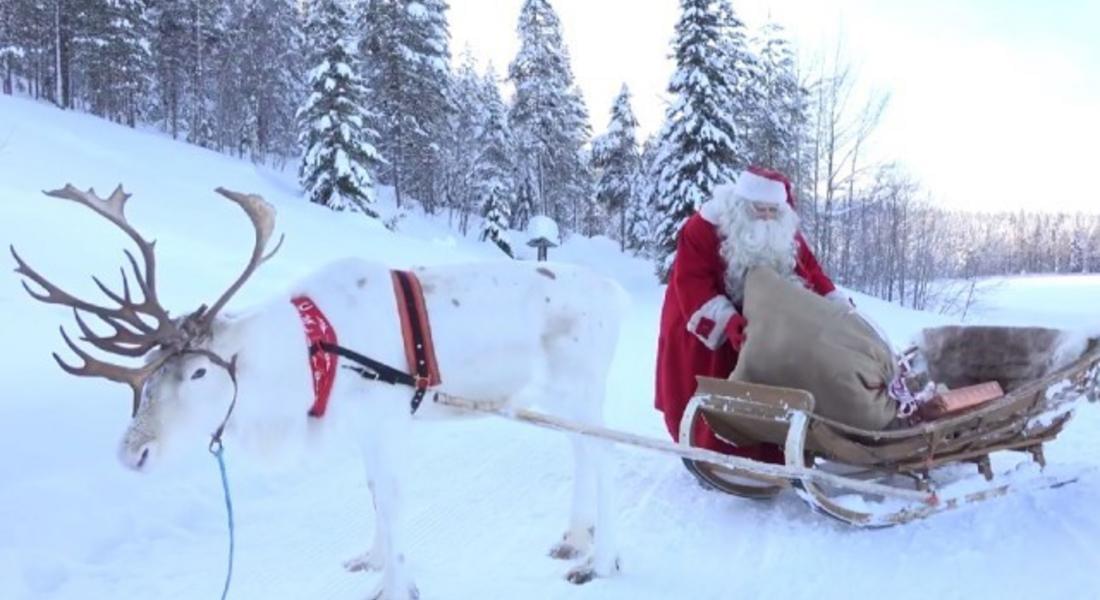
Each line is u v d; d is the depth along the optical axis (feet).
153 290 11.83
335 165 111.14
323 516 16.81
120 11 155.12
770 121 111.55
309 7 186.29
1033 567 13.51
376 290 13.29
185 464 18.53
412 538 15.75
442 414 13.92
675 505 17.37
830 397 15.42
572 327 14.82
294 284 13.44
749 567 14.21
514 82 161.17
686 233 18.40
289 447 12.75
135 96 163.22
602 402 15.25
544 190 164.25
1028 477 16.75
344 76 112.78
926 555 14.29
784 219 17.78
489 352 13.91
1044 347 17.56
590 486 15.20
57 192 11.09
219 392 12.08
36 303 31.37
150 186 86.69
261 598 13.24
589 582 13.74
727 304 17.30
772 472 13.96
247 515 16.78
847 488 15.71
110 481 16.89
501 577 13.98
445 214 167.63
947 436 15.61
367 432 13.01
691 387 18.37
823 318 15.44
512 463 20.47
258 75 179.52
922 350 19.53
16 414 19.61
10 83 164.55
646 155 164.14
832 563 14.20
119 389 22.89
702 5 97.55
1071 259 300.20
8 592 12.57
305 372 12.53
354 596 13.32
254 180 116.88
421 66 139.33
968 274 153.69
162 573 14.01
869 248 135.13
